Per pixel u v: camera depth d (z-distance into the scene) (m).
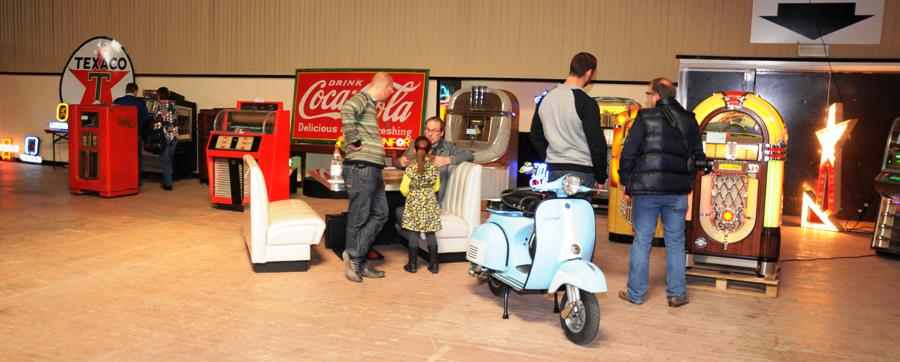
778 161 4.91
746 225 4.98
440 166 5.67
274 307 4.23
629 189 4.37
